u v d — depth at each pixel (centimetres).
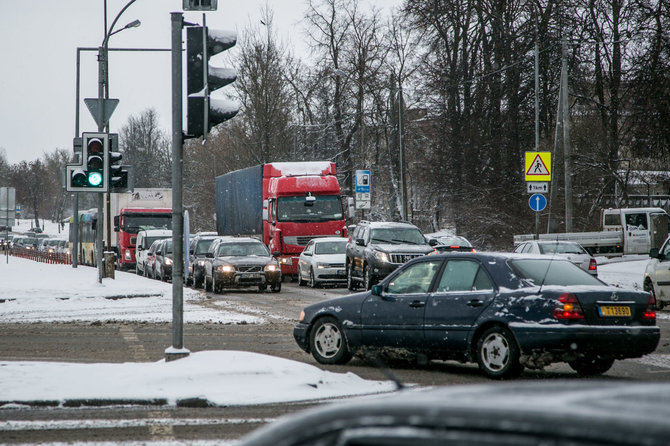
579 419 343
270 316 3966
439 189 9906
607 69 9012
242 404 1719
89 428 1502
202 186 16412
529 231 8788
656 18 7394
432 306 2122
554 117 9788
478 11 9769
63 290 5281
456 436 357
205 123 1952
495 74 9631
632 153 7894
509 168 9506
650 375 2131
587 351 1931
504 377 1995
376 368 2256
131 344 2852
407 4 9919
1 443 1373
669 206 9775
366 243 5559
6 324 3650
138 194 10019
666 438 318
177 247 2055
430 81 10019
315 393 1811
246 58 11306
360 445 379
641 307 2005
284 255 7069
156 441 1388
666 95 7231
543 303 1955
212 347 2727
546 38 9106
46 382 1845
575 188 8744
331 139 12294
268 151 11338
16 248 17150
